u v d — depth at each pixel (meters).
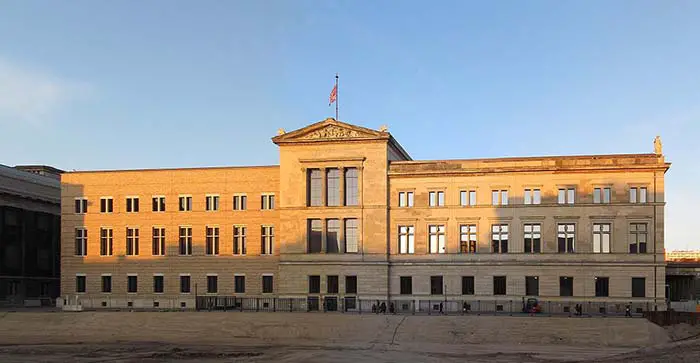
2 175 104.44
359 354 55.38
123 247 96.75
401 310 86.12
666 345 54.09
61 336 70.06
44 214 115.12
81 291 97.38
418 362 50.78
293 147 91.50
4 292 104.19
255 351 57.84
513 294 84.38
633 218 82.44
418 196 88.50
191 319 73.19
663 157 82.19
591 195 83.81
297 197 90.69
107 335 69.88
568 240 84.06
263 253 93.12
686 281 106.50
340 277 88.06
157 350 59.19
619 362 45.38
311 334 66.75
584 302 82.19
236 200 94.75
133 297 95.50
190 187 96.12
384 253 87.50
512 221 85.56
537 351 56.84
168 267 95.25
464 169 87.19
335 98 93.19
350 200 89.94
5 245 104.50
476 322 66.25
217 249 94.56
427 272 87.06
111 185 98.25
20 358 54.69
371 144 89.31
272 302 91.00
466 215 86.88
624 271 81.94
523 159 86.19
